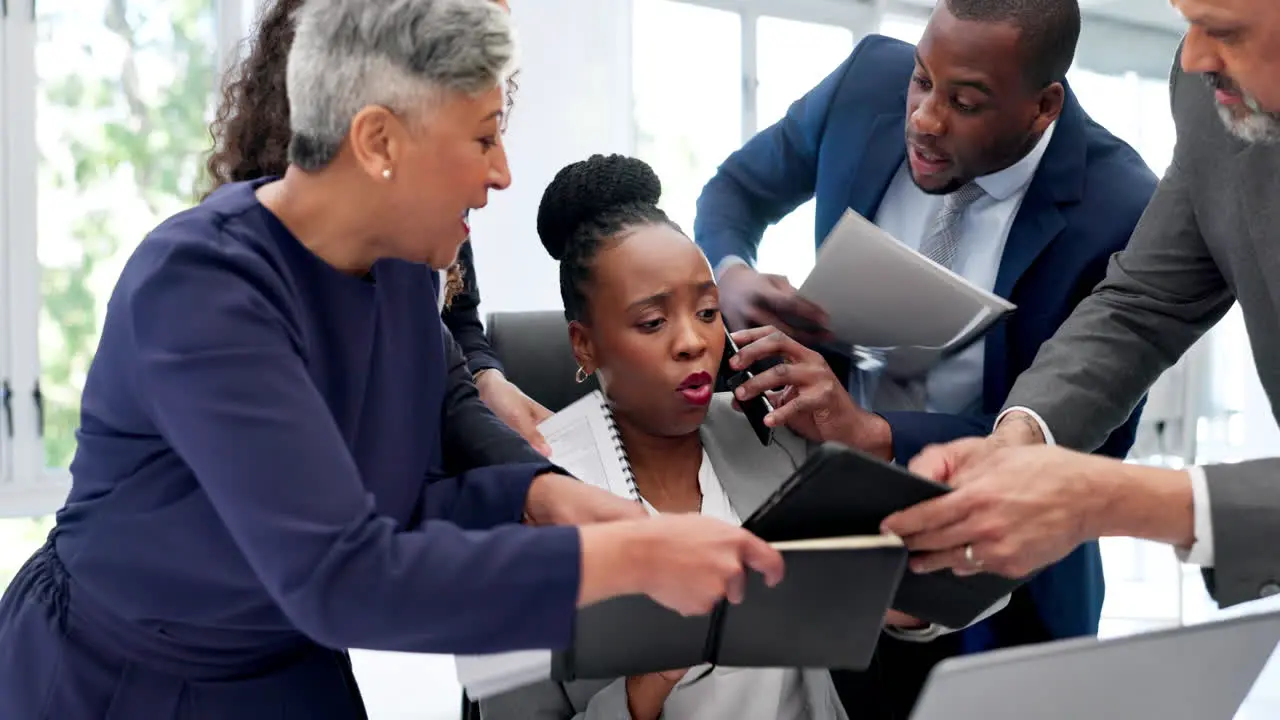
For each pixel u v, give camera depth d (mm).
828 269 1503
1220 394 4246
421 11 851
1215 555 1072
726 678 1296
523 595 830
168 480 937
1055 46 1436
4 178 3271
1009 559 1042
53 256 3369
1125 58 5023
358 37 861
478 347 1619
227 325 849
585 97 4082
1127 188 1603
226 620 971
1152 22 5000
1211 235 1323
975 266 1665
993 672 776
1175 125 1393
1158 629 831
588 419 1429
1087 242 1591
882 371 1697
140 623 987
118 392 927
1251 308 1277
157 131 3504
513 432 1231
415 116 874
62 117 3365
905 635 1359
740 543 863
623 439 1440
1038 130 1520
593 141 4109
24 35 3279
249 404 835
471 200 922
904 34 5062
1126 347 1425
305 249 958
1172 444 3555
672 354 1366
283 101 1162
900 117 1740
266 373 848
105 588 967
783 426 1506
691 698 1286
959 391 1680
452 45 856
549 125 4016
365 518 837
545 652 988
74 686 997
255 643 1013
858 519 986
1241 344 4250
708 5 4594
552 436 1442
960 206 1667
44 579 1031
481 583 826
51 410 3375
